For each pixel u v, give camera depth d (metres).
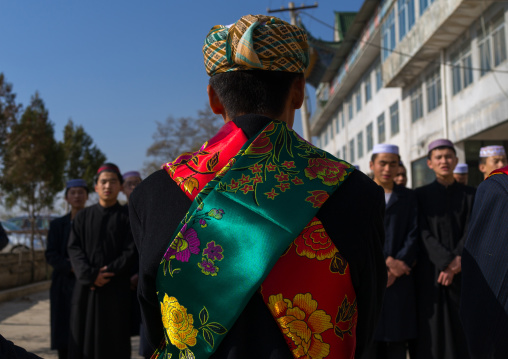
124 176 6.56
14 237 17.95
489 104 14.17
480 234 1.68
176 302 1.26
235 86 1.45
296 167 1.33
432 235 4.33
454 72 16.53
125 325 4.36
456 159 4.56
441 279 4.15
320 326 1.23
